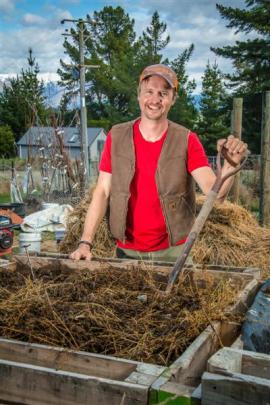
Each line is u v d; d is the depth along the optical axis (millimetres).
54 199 10664
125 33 53938
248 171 9586
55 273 2785
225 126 34219
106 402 1454
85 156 11922
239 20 31141
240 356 1511
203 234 5062
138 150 2861
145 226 2910
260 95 29516
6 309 2115
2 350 1790
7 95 38812
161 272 2611
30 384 1547
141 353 1780
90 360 1652
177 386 1412
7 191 16656
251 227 5559
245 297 2217
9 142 37406
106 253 4883
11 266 2879
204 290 2328
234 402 1323
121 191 2887
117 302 2191
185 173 2855
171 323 1957
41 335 1906
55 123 10648
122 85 36281
